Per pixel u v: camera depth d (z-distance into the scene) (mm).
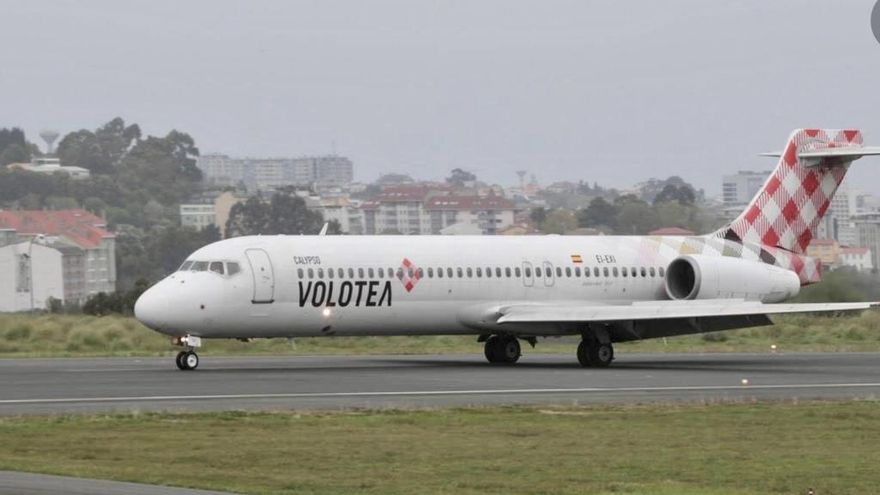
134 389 121062
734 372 147750
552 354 186500
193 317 144750
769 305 155125
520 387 126812
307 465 80750
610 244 172125
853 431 97750
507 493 72562
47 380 130125
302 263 150375
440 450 87062
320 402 111562
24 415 100688
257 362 161125
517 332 161750
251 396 115562
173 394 117000
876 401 115562
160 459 81875
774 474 79750
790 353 184875
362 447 87812
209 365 154500
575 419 102562
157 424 96500
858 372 148375
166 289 145125
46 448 85250
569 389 125250
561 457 85000
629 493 73062
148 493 68188
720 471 80500
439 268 158125
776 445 91000
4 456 81875
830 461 84562
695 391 124125
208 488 71438
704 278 168625
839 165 180875
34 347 191750
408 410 106375
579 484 75625
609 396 118938
